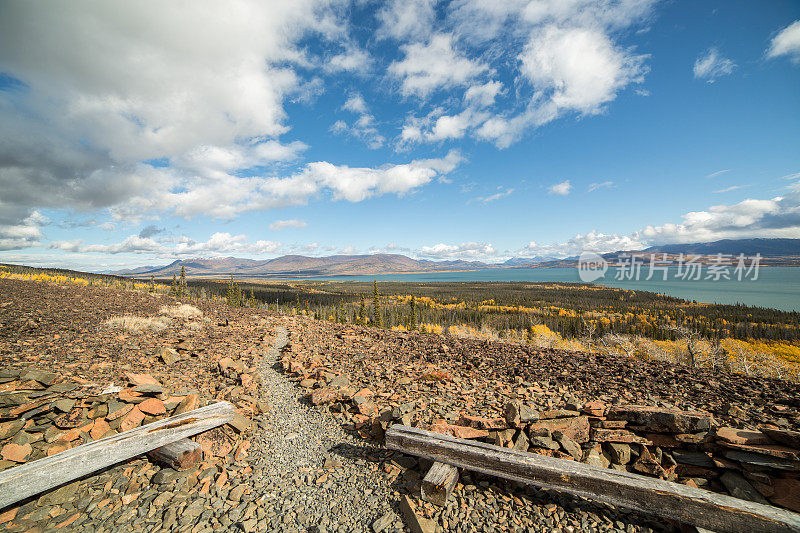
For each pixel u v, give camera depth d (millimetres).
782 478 5055
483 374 12500
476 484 5945
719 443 5703
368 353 17188
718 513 4340
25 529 4863
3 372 7832
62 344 12000
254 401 10469
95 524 5121
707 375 11914
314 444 8086
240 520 5355
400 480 6355
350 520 5371
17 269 65938
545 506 5309
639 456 6105
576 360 14742
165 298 39781
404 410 8242
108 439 5992
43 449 6031
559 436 6336
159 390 8211
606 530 4832
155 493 5852
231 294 87312
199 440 7438
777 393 9500
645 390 9969
